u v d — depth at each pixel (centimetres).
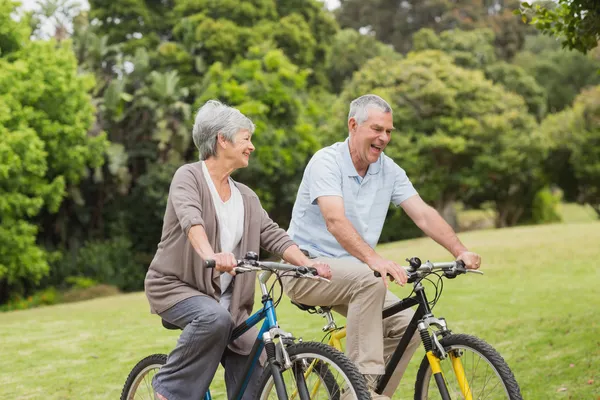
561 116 3969
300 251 397
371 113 407
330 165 414
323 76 3947
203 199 386
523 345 764
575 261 1467
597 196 4034
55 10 2922
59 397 676
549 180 3975
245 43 3312
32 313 1501
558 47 5762
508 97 3547
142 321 1125
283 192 2964
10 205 2219
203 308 372
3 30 2295
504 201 3906
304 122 3134
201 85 3027
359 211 420
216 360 373
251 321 382
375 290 385
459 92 3425
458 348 368
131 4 3528
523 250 1709
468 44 4344
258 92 2925
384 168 427
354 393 333
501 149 3412
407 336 390
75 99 2411
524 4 626
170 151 2878
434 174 3406
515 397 340
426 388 389
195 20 3319
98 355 859
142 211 2902
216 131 388
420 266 377
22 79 2269
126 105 2925
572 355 700
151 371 431
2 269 2234
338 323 944
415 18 5441
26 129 2134
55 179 2333
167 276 386
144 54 3006
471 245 1936
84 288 2589
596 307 949
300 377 362
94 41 2928
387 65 3538
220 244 390
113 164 2716
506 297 1099
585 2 604
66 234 2878
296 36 3538
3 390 712
